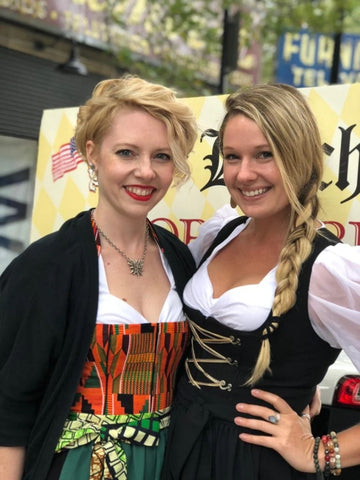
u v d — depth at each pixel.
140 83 1.73
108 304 1.70
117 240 1.80
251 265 1.80
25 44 6.38
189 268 2.00
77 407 1.69
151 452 1.73
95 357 1.68
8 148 6.04
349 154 2.41
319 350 1.67
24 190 5.88
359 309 1.55
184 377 1.84
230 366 1.72
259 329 1.64
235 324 1.67
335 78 6.51
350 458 1.62
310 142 1.69
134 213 1.74
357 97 2.39
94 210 1.89
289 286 1.60
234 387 1.70
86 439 1.66
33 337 1.64
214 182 2.72
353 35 7.13
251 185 1.72
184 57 7.72
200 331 1.77
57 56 6.72
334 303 1.57
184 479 1.69
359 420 2.37
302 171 1.68
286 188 1.67
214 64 8.20
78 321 1.66
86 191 3.18
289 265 1.62
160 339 1.75
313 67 7.16
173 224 2.85
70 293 1.67
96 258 1.72
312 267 1.60
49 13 6.51
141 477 1.69
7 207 5.74
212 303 1.75
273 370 1.67
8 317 1.68
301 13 6.82
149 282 1.84
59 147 3.29
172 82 7.57
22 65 6.33
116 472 1.65
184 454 1.69
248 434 1.65
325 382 2.43
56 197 3.30
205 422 1.69
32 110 6.40
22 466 1.72
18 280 1.68
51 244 1.71
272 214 1.74
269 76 8.81
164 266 1.91
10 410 1.68
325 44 7.07
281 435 1.61
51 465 1.65
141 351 1.72
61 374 1.67
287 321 1.62
